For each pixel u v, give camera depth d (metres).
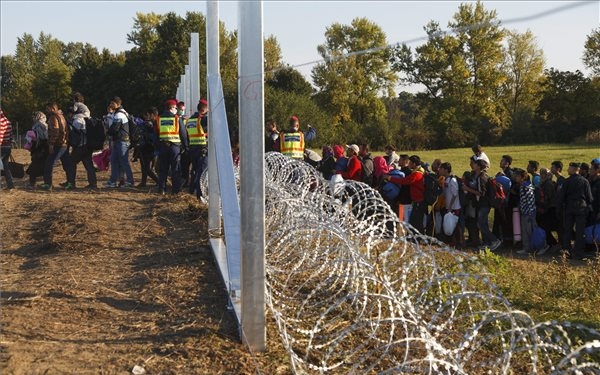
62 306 6.00
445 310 6.26
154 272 7.44
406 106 80.25
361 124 55.72
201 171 13.59
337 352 5.40
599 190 12.40
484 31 55.06
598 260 9.67
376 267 5.76
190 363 4.77
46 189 14.65
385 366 5.23
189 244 8.97
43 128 15.27
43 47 91.12
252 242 5.15
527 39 57.75
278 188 8.12
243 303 5.16
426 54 56.16
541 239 12.77
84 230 9.55
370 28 57.50
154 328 5.52
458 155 38.12
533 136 51.88
